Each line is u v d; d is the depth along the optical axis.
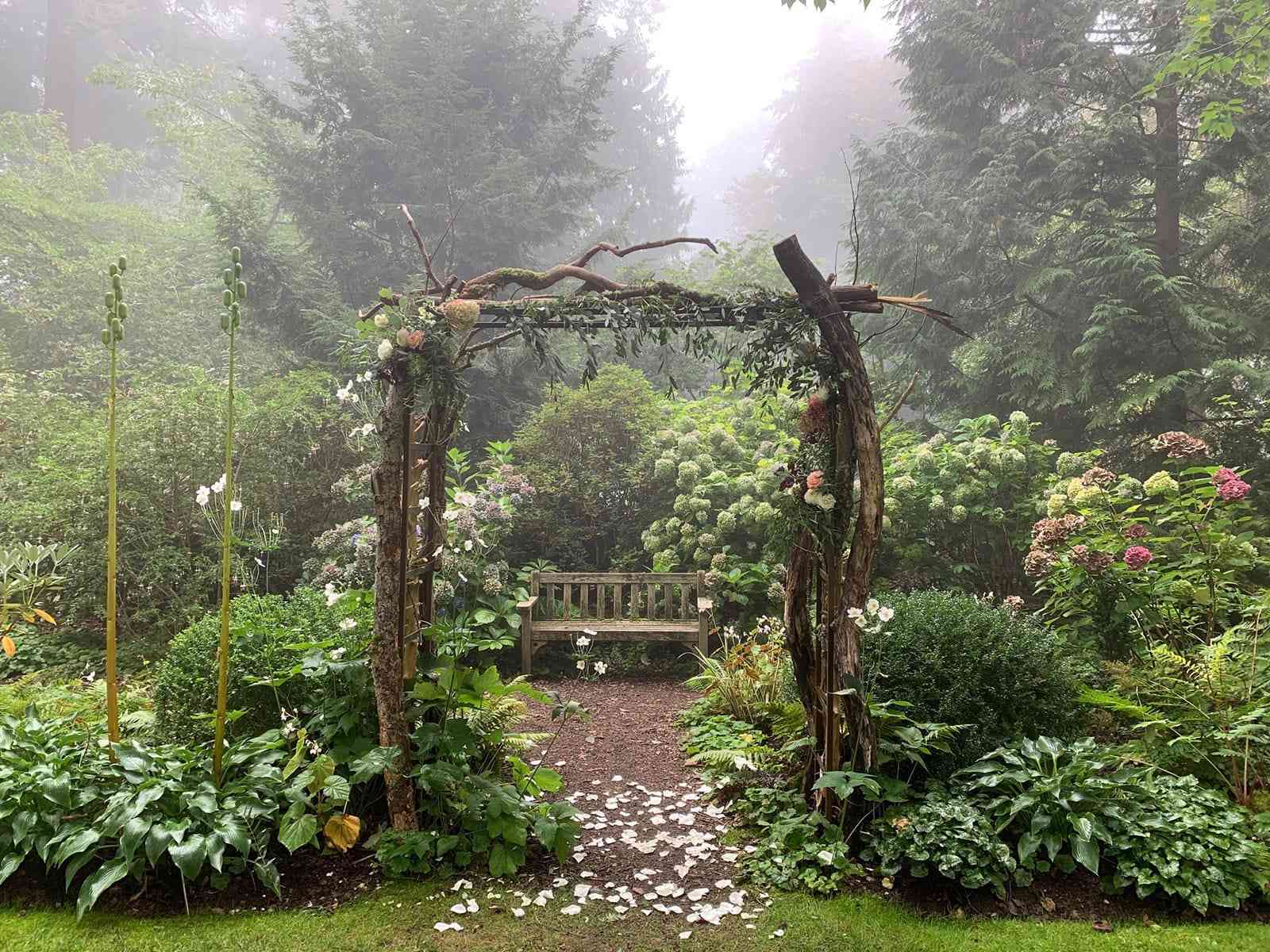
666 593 6.45
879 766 3.29
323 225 10.57
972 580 6.56
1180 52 6.49
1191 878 2.72
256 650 3.55
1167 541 4.61
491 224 10.98
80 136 16.52
